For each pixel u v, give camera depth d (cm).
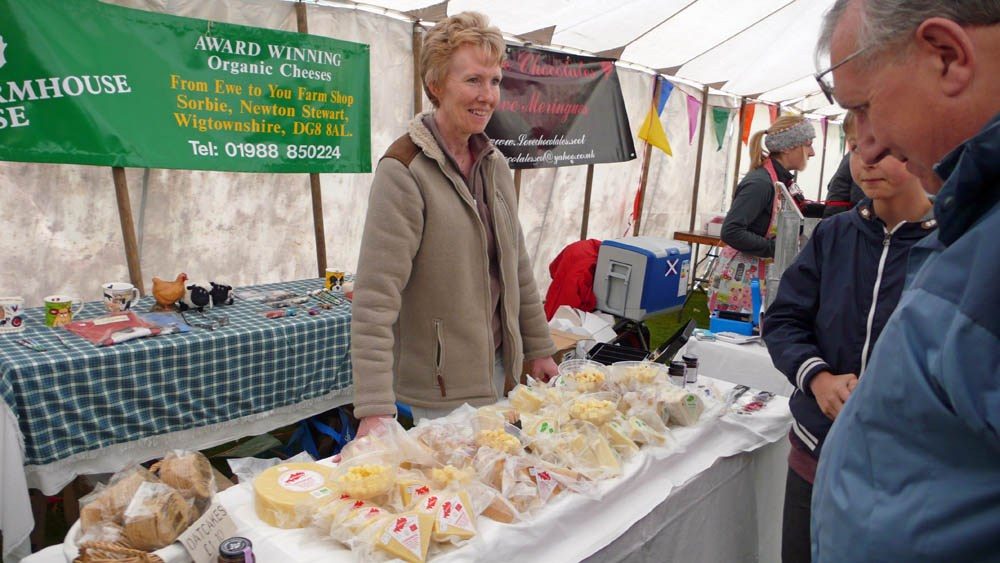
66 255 301
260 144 340
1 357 207
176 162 310
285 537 113
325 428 289
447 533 111
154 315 264
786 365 163
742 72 652
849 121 149
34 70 265
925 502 63
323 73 359
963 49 59
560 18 450
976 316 57
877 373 70
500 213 183
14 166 281
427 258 171
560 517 126
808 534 165
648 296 393
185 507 104
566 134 484
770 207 361
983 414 55
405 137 172
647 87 586
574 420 156
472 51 163
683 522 163
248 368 254
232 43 322
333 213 395
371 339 160
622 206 603
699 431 171
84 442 215
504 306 186
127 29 289
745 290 372
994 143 57
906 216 148
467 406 165
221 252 352
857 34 67
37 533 235
